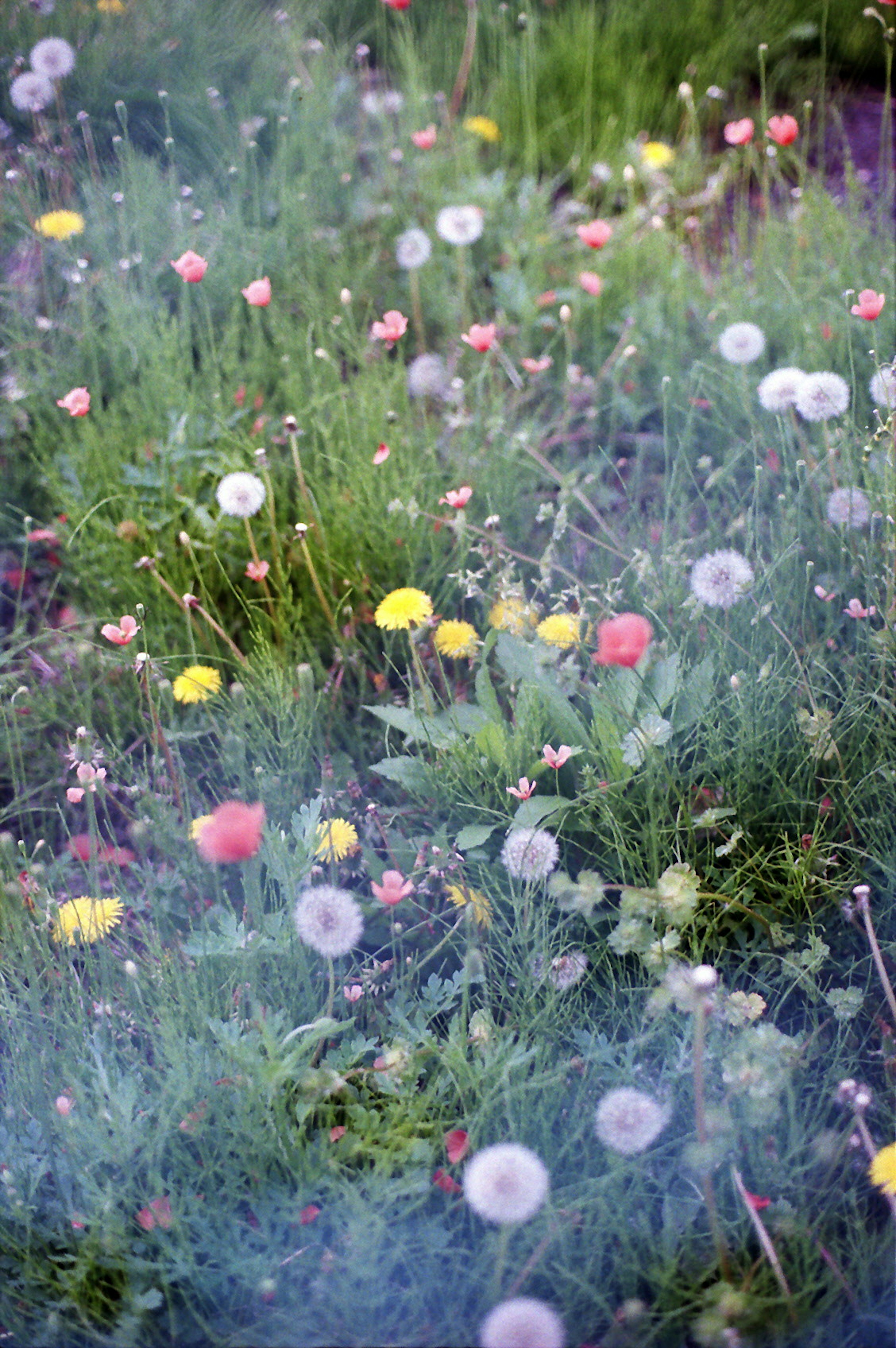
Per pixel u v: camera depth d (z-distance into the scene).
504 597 2.42
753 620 2.29
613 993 1.97
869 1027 2.01
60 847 2.47
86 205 3.55
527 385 3.32
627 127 4.17
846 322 2.93
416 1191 1.66
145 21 3.99
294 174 3.80
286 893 1.92
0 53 3.81
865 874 2.11
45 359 3.19
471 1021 1.87
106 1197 1.64
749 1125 1.73
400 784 2.37
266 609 2.79
